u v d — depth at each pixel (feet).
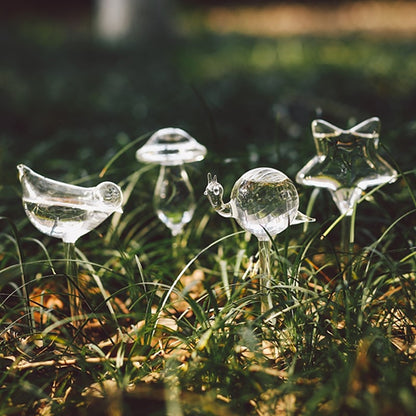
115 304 2.42
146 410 1.81
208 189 2.02
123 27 13.37
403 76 6.57
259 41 12.77
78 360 1.96
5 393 1.93
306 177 2.28
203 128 4.59
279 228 2.00
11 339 2.18
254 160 3.31
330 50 10.71
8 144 4.52
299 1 19.39
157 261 2.62
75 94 7.43
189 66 9.27
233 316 2.09
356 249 2.72
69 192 1.98
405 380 1.78
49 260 2.12
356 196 2.28
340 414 1.72
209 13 19.30
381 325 2.09
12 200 3.41
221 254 2.74
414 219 2.89
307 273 2.38
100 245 2.91
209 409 1.72
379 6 17.89
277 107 4.82
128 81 8.13
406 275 2.33
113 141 4.58
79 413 1.84
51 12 19.39
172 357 1.88
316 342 2.00
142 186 3.41
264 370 1.86
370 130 2.23
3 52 11.69
